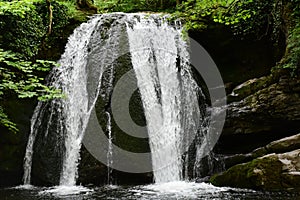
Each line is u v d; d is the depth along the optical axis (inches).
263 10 402.3
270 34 432.1
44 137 394.6
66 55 454.6
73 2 564.4
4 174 406.0
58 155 380.8
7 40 390.6
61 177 371.2
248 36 444.8
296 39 330.3
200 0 346.6
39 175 382.0
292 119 338.3
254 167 273.0
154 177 363.9
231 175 292.4
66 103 406.0
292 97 339.9
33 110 420.5
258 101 357.7
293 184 250.2
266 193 252.8
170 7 629.6
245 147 374.3
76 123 387.2
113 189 325.7
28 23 412.5
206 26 438.3
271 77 366.0
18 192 330.0
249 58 458.0
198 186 311.1
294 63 326.0
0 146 402.3
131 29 456.4
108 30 459.2
